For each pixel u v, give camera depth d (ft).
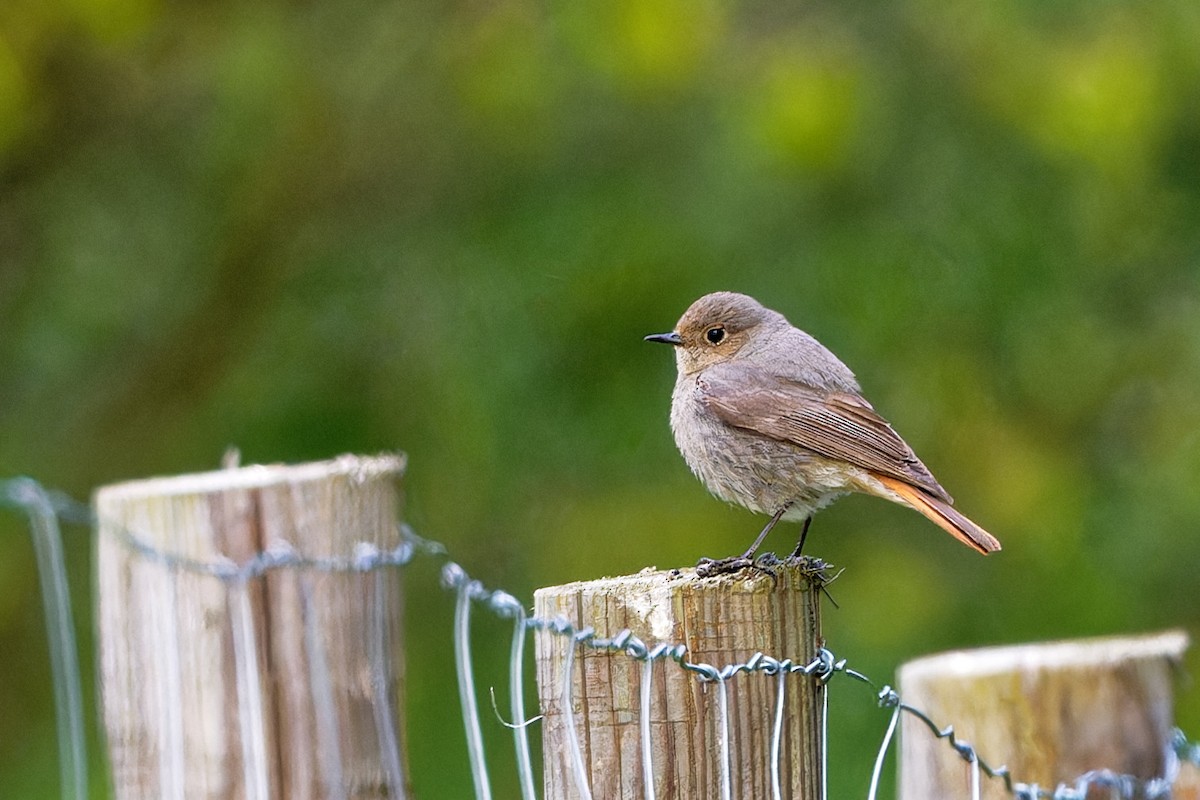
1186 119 45.11
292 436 45.98
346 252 48.60
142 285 48.83
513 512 44.47
